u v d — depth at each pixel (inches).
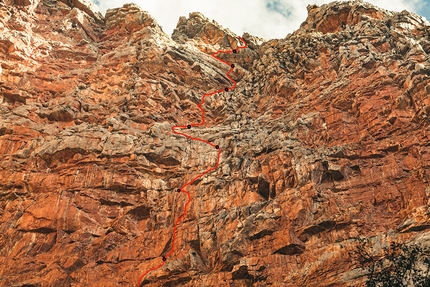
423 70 1171.9
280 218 989.2
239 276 908.6
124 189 1147.9
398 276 757.3
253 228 976.3
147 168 1197.7
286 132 1252.5
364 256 839.1
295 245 925.2
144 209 1121.4
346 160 1079.0
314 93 1359.5
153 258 1005.2
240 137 1289.4
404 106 1131.9
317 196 1003.3
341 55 1411.2
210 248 989.2
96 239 1052.5
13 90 1409.9
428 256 776.3
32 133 1278.3
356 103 1216.8
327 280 839.7
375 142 1097.4
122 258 1011.3
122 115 1371.8
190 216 1075.3
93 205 1104.8
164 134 1323.8
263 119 1392.7
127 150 1223.5
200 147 1275.8
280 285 874.1
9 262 997.8
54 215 1064.8
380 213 955.3
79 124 1347.2
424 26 1464.1
